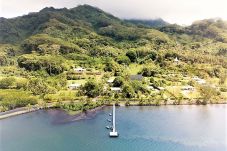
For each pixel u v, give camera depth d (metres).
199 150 172.88
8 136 194.25
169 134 198.38
